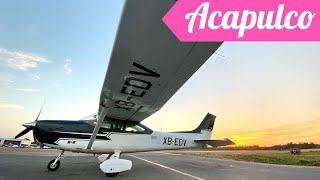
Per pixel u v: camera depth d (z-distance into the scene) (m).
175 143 7.78
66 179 4.21
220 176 5.25
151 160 10.09
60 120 5.83
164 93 4.14
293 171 6.98
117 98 4.49
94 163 7.25
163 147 7.37
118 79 3.56
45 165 6.25
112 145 6.12
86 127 5.89
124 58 2.85
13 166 5.89
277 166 8.95
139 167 6.79
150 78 3.46
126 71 3.24
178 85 3.68
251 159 13.56
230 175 5.48
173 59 2.82
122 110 5.56
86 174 4.96
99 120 5.00
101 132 6.01
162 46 2.55
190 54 2.69
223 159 13.34
